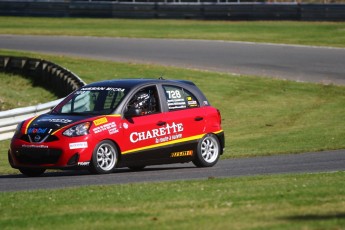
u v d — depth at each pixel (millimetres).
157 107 44375
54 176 42250
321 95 86688
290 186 32125
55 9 164250
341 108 80250
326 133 66062
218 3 156625
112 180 38844
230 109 80375
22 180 40062
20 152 41812
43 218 25641
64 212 26969
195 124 45750
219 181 35094
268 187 31953
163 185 33906
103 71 98812
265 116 76812
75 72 97688
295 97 85875
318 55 111812
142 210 26828
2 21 156500
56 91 90125
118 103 42938
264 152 55625
